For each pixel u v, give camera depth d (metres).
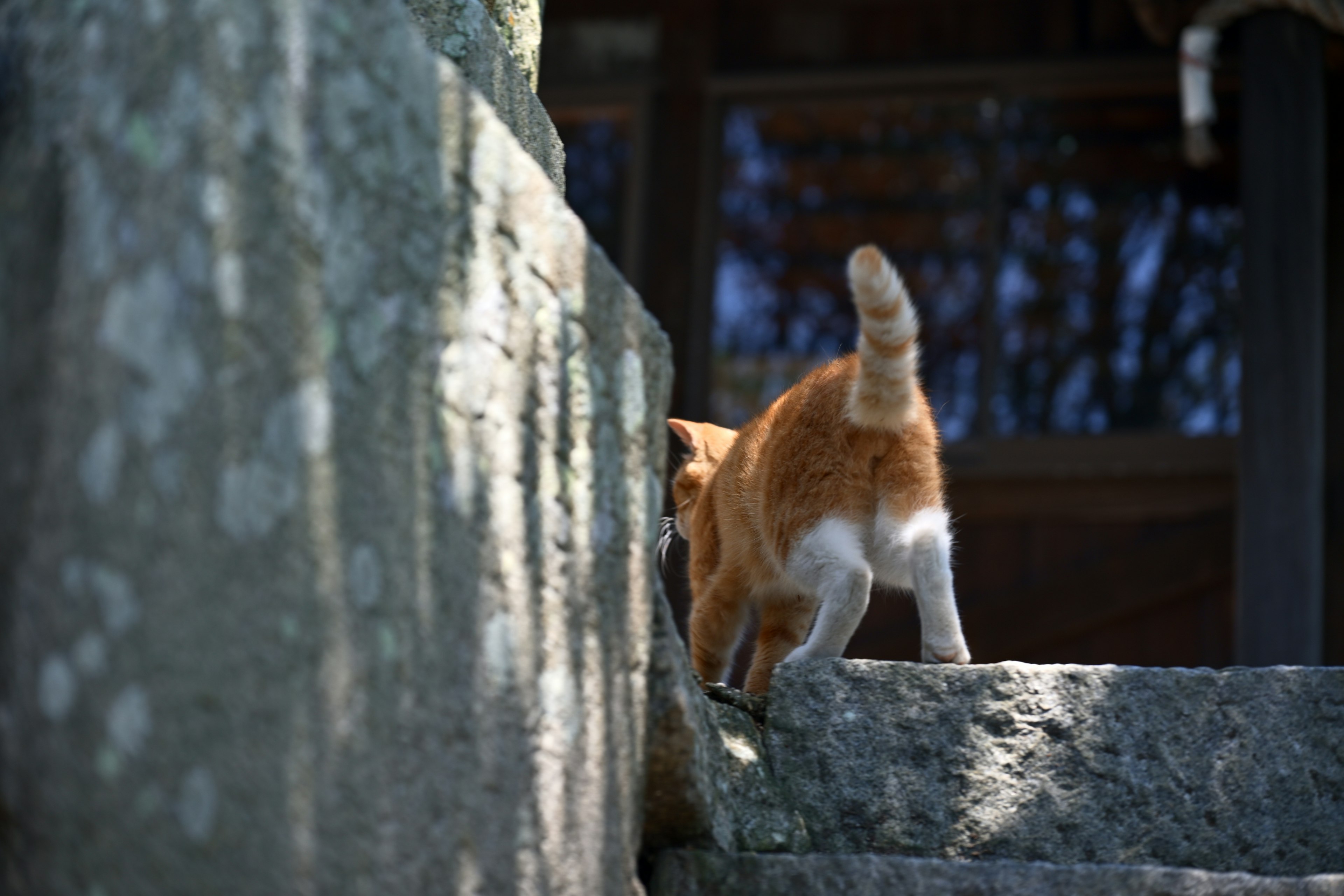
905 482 3.96
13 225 1.83
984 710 3.30
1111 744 3.28
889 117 9.66
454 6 3.38
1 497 1.75
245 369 1.81
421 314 2.15
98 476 1.70
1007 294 9.32
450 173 2.26
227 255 1.80
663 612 2.87
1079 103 9.38
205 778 1.73
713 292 9.56
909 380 3.74
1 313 1.81
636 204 9.49
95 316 1.73
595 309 2.68
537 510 2.42
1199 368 8.98
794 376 9.66
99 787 1.67
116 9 1.85
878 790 3.24
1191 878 2.81
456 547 2.18
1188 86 7.66
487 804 2.20
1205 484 8.73
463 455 2.22
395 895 1.96
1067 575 8.76
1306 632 6.94
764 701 3.46
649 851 2.94
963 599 8.91
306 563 1.86
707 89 9.66
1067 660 8.72
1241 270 7.49
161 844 1.69
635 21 9.81
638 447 2.80
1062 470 8.95
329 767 1.87
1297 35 7.49
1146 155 9.28
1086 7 9.32
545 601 2.42
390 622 2.01
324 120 1.98
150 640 1.70
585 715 2.52
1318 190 7.38
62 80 1.85
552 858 2.37
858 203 9.70
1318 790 3.29
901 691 3.34
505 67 3.53
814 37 9.67
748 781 3.20
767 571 4.47
